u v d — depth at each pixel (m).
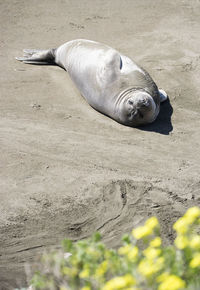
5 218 21.77
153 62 36.41
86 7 46.28
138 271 10.83
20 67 36.16
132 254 11.09
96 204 22.61
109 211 22.14
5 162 25.75
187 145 27.61
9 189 23.70
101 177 24.58
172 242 19.86
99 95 30.67
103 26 42.66
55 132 28.58
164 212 21.94
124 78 30.66
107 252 11.83
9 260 19.31
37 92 32.91
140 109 28.47
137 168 25.42
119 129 29.20
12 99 32.03
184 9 45.94
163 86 33.47
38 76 35.03
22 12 44.94
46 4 46.69
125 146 27.42
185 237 11.10
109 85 30.38
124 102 29.06
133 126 29.44
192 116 30.41
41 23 43.12
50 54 36.44
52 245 20.09
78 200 22.92
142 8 46.03
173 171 25.20
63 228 21.12
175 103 31.67
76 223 21.42
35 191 23.55
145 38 40.34
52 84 34.03
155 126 29.50
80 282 11.95
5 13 44.59
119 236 20.55
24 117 30.06
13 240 20.47
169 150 27.09
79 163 25.77
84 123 29.69
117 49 38.56
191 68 35.69
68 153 26.61
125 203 22.62
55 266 13.16
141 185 23.92
